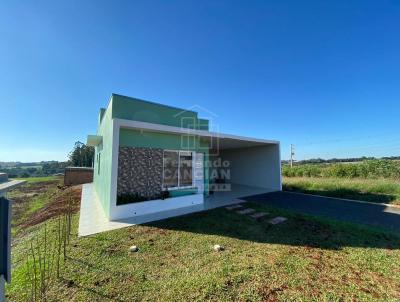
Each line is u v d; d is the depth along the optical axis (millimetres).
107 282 3115
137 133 7609
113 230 5480
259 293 2854
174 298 2744
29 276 3404
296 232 5363
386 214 7285
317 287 3000
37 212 10516
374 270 3490
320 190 12367
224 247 4426
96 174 12828
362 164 16156
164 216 6871
